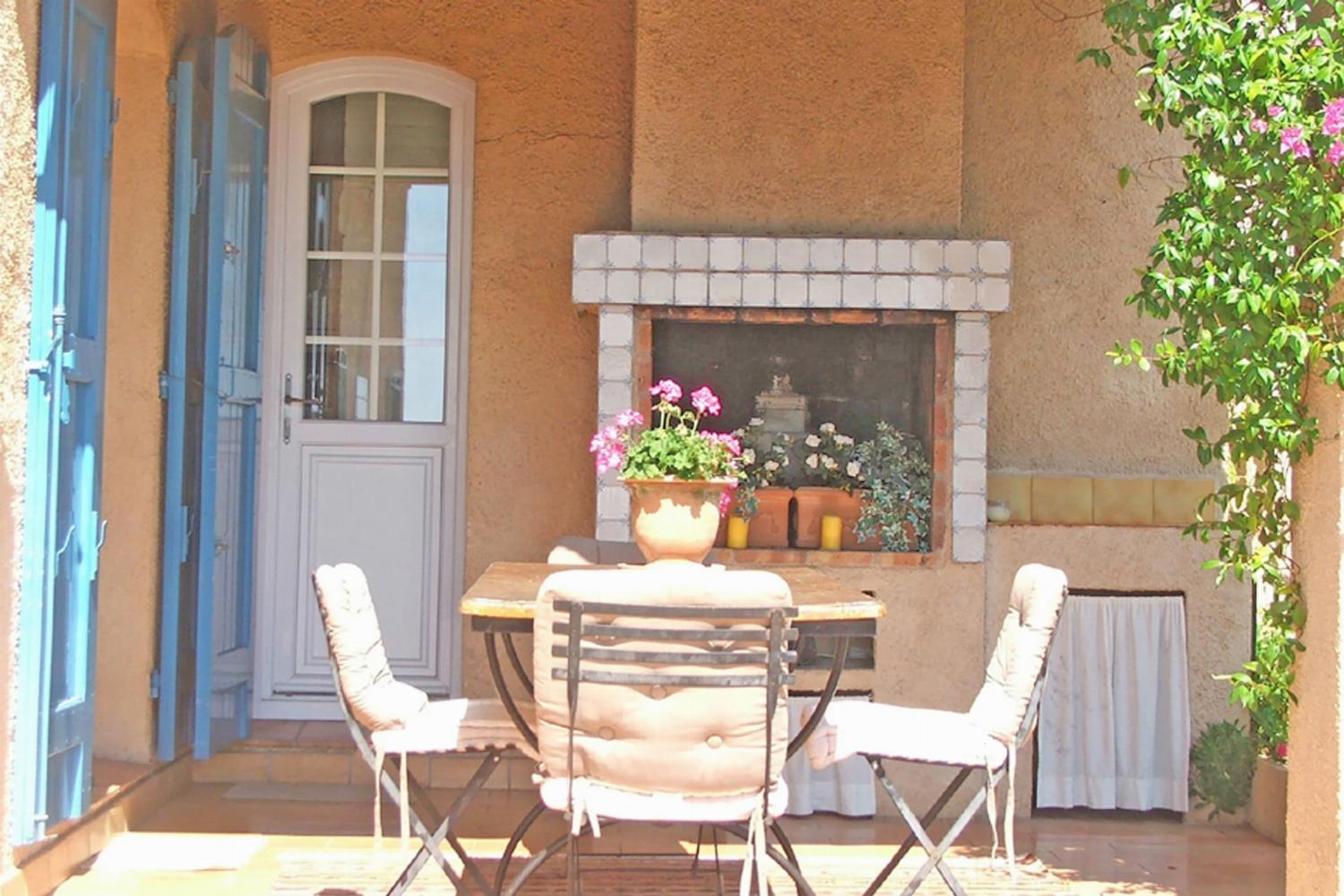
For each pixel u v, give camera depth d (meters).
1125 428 5.67
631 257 5.33
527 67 5.88
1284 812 5.02
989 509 5.48
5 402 3.63
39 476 3.77
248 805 5.25
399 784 3.44
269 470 6.01
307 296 6.10
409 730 3.46
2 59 3.57
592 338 5.87
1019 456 5.65
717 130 5.47
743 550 5.35
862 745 3.49
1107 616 5.43
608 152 5.88
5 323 3.62
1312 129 3.43
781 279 5.34
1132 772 5.41
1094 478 5.59
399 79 6.04
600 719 2.96
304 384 6.06
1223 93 3.51
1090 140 5.67
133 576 5.16
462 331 6.05
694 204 5.46
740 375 5.68
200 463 5.21
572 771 2.98
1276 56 3.46
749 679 2.93
